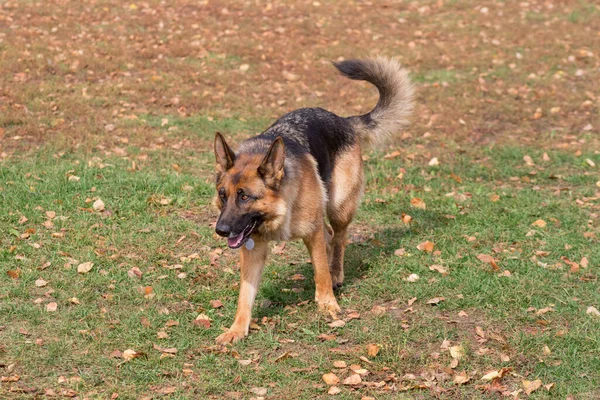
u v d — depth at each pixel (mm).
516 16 18531
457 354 5359
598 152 10320
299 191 5684
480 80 13672
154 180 8609
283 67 14125
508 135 11203
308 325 5867
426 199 8602
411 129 11172
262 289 6465
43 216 7547
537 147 10625
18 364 5102
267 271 6840
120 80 12688
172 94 12117
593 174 9539
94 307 5957
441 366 5230
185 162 9461
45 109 10969
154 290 6297
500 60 14977
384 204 8477
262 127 11055
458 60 14961
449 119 11625
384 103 7281
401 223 8008
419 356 5418
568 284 6535
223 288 6434
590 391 4969
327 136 6387
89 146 9641
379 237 7656
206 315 5941
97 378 4988
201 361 5258
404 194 8758
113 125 10547
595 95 13102
